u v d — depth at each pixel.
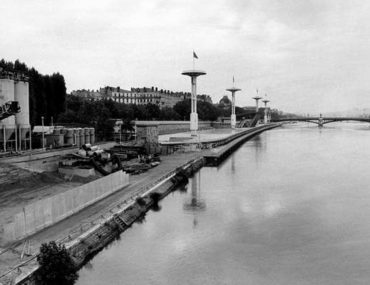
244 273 43.47
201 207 68.44
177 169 94.25
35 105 112.62
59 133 99.00
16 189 60.66
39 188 62.53
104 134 128.25
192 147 138.38
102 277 41.59
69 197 52.69
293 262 46.25
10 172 62.34
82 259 42.69
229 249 49.75
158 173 88.50
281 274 43.34
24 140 86.38
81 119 133.38
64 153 83.31
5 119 80.06
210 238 53.31
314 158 137.50
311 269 44.50
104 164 82.56
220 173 105.12
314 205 70.25
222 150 140.75
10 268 34.97
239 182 91.56
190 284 40.97
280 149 172.25
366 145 188.50
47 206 47.66
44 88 123.25
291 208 68.12
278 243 51.91
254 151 164.75
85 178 71.19
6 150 79.56
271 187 85.50
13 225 42.09
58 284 35.44
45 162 73.94
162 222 59.56
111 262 45.06
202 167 116.94
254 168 114.19
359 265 45.34
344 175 100.75
